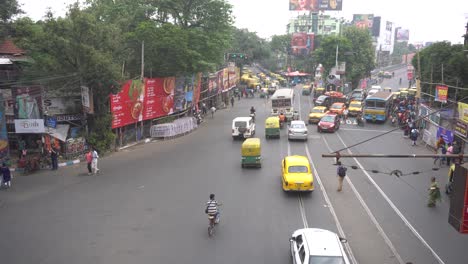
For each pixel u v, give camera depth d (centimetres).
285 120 4553
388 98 4816
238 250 1484
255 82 8775
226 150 3186
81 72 2727
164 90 3900
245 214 1834
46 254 1453
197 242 1551
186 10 4412
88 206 1931
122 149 3212
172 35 3809
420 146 3431
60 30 2761
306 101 6975
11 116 2741
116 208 1906
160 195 2097
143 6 4156
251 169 2616
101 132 3002
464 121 2736
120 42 3256
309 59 11581
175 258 1423
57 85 2786
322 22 14312
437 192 1966
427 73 4350
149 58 3831
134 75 3844
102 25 2964
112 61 2898
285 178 2120
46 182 2320
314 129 4191
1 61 2730
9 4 2844
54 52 2769
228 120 4862
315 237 1290
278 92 4956
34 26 3212
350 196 2112
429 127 3466
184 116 4519
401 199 2086
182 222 1744
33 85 2702
